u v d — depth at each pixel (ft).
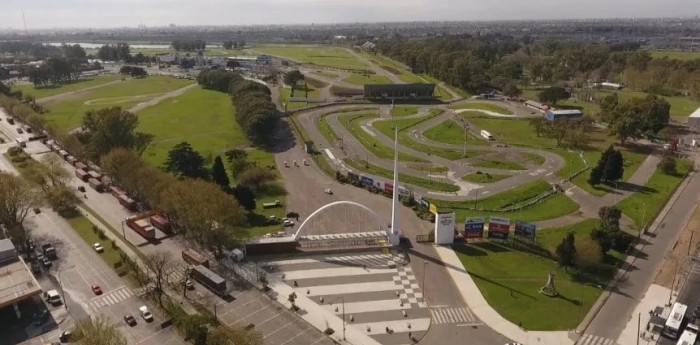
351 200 549.95
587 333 328.08
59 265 415.44
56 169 577.43
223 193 440.45
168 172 618.03
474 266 411.95
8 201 450.71
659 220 498.69
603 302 361.71
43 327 335.47
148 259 402.52
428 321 343.05
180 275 398.21
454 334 329.31
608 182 593.01
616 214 461.37
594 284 384.68
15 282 358.02
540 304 360.07
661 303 359.25
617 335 325.83
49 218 507.30
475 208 525.34
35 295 355.77
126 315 345.92
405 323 341.00
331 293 376.07
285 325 338.13
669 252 433.48
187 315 331.98
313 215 438.40
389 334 329.93
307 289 380.58
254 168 601.62
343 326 336.70
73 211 523.70
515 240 451.94
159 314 349.00
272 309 355.56
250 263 417.28
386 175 627.05
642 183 595.06
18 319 343.67
